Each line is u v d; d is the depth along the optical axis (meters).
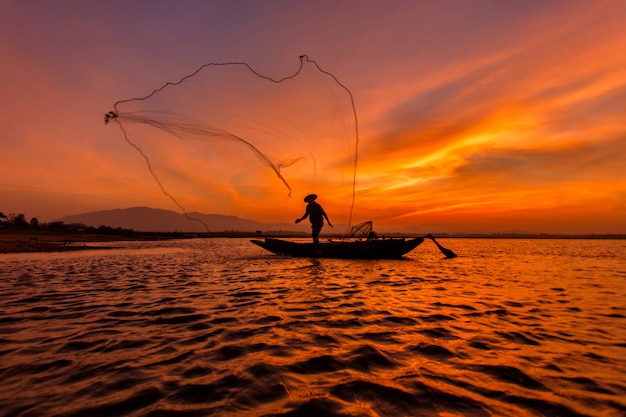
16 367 3.73
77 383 3.32
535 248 48.00
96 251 29.64
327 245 18.77
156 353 4.18
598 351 4.29
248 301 7.41
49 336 4.89
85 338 4.79
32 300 7.57
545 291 8.98
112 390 3.17
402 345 4.48
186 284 9.96
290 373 3.55
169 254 25.98
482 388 3.23
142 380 3.39
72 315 6.16
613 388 3.24
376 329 5.24
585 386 3.28
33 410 2.79
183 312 6.37
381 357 4.03
